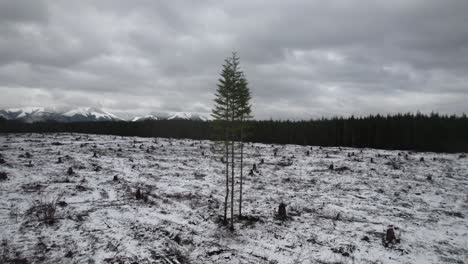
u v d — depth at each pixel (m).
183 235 16.88
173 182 29.17
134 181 27.69
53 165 30.44
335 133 82.38
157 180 29.41
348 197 25.75
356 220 20.33
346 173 34.97
